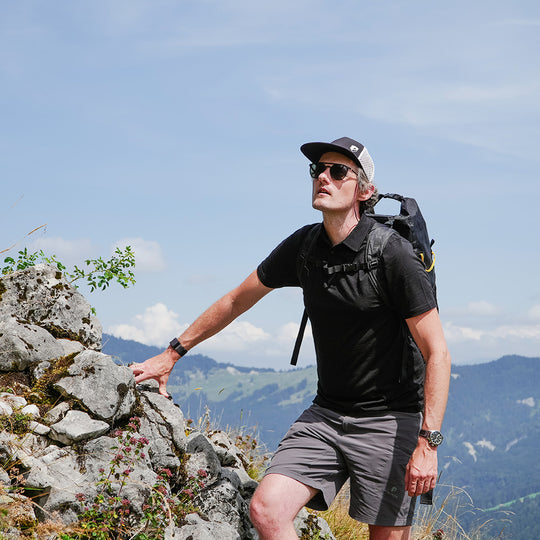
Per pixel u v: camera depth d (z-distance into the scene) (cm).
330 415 323
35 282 364
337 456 320
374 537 323
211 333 358
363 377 317
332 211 315
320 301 317
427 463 298
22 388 329
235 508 356
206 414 432
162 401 358
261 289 347
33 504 294
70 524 296
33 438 310
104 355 339
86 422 322
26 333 341
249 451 457
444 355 306
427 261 326
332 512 431
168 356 361
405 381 318
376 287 310
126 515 308
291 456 316
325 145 318
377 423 317
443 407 302
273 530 303
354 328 314
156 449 341
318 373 331
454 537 446
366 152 320
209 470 361
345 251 315
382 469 315
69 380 329
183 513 334
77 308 373
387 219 326
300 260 325
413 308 308
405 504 317
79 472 313
